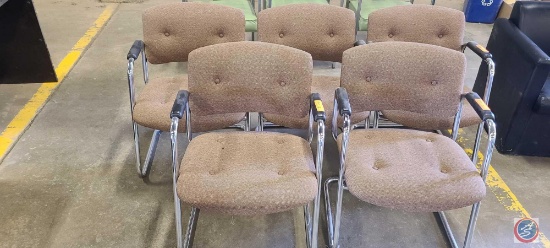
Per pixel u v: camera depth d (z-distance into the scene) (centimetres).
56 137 226
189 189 132
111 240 168
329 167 209
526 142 216
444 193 133
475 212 153
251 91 159
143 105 179
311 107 153
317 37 200
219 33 197
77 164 207
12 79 275
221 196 129
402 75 161
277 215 183
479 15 396
